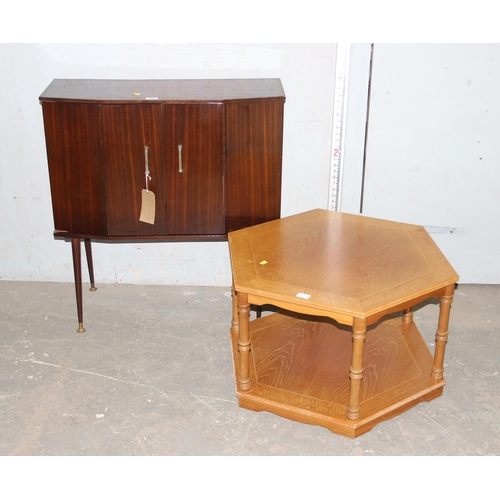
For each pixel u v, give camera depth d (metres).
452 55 3.51
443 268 2.90
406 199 3.84
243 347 2.90
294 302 2.67
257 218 3.39
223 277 4.04
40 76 3.57
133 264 4.03
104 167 3.18
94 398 3.05
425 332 3.59
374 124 3.67
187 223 3.34
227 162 3.21
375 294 2.68
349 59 3.52
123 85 3.39
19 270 4.03
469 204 3.84
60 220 3.32
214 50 3.53
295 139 3.72
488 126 3.66
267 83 3.45
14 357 3.34
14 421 2.90
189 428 2.88
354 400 2.78
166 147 3.16
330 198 3.84
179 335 3.56
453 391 3.12
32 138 3.71
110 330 3.59
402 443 2.80
